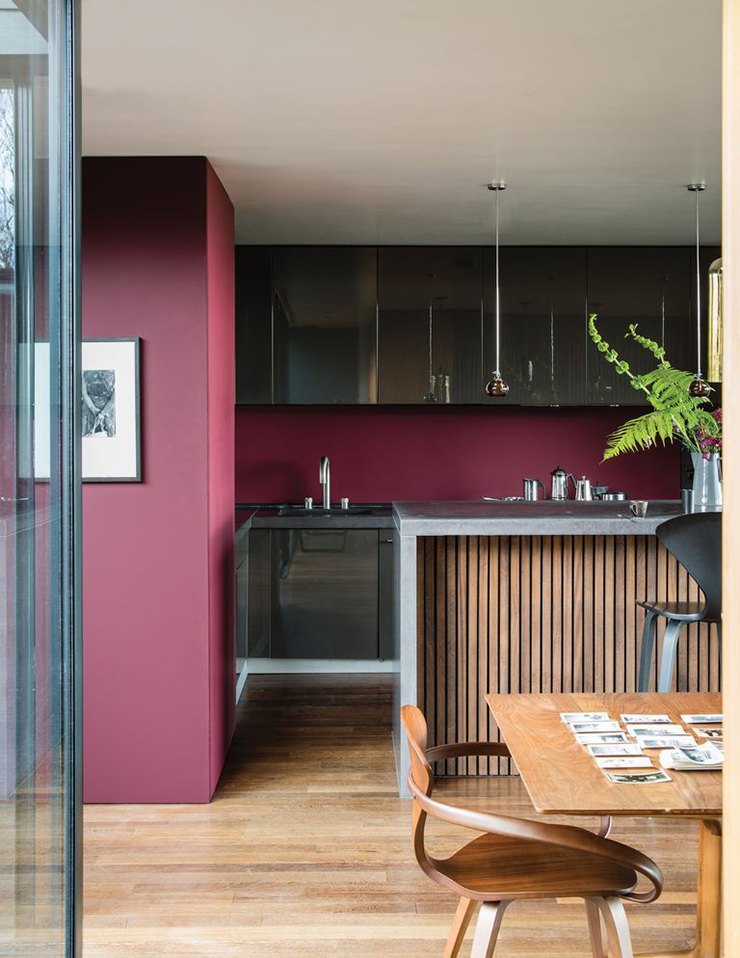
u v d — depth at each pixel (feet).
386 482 21.45
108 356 12.71
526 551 13.71
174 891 10.20
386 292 19.66
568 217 17.21
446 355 19.69
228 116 11.37
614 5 8.53
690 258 19.74
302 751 14.88
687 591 13.74
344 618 19.52
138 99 10.78
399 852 11.16
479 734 13.76
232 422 15.43
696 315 19.71
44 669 5.97
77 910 6.48
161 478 12.79
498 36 9.19
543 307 19.71
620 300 19.76
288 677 19.63
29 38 5.69
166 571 12.82
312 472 21.40
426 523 12.91
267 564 19.48
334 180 14.48
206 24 8.82
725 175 3.76
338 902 9.94
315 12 8.59
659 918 9.55
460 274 19.67
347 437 21.39
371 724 16.29
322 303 19.63
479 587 13.70
